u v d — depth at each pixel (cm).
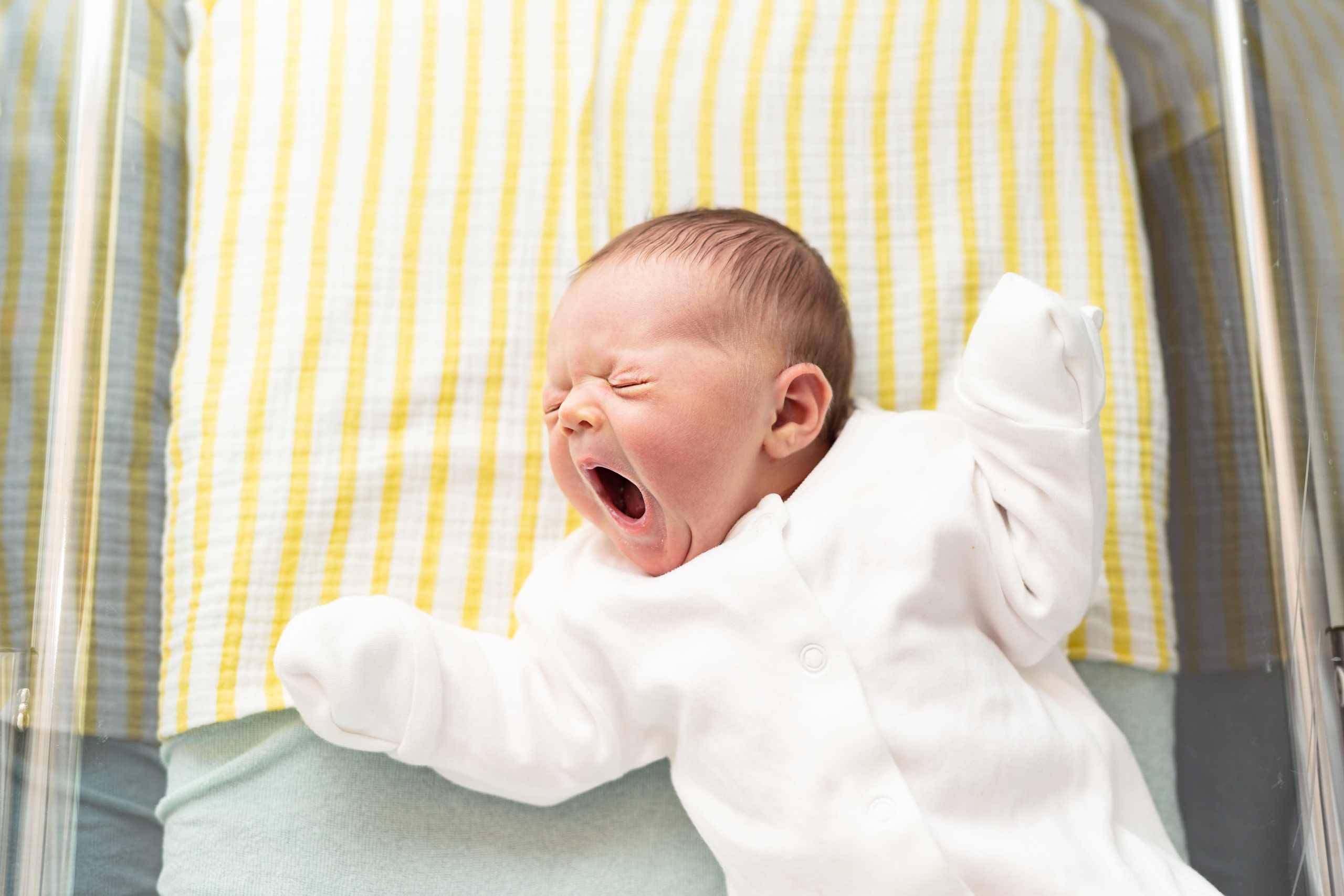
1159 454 129
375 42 132
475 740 100
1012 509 100
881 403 129
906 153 136
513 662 105
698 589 99
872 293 132
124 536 121
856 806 92
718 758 98
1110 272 133
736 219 111
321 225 126
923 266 133
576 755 102
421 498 121
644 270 103
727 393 101
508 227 129
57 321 115
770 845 94
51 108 121
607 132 134
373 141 129
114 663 117
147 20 132
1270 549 118
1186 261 137
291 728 112
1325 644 112
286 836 109
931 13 139
